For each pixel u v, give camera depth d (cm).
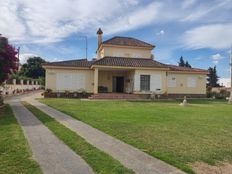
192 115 1709
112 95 3303
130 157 743
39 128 1148
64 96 3450
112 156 748
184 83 4028
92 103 2497
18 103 2398
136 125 1250
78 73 3541
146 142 914
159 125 1268
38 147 832
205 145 898
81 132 1069
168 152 799
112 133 1049
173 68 3975
